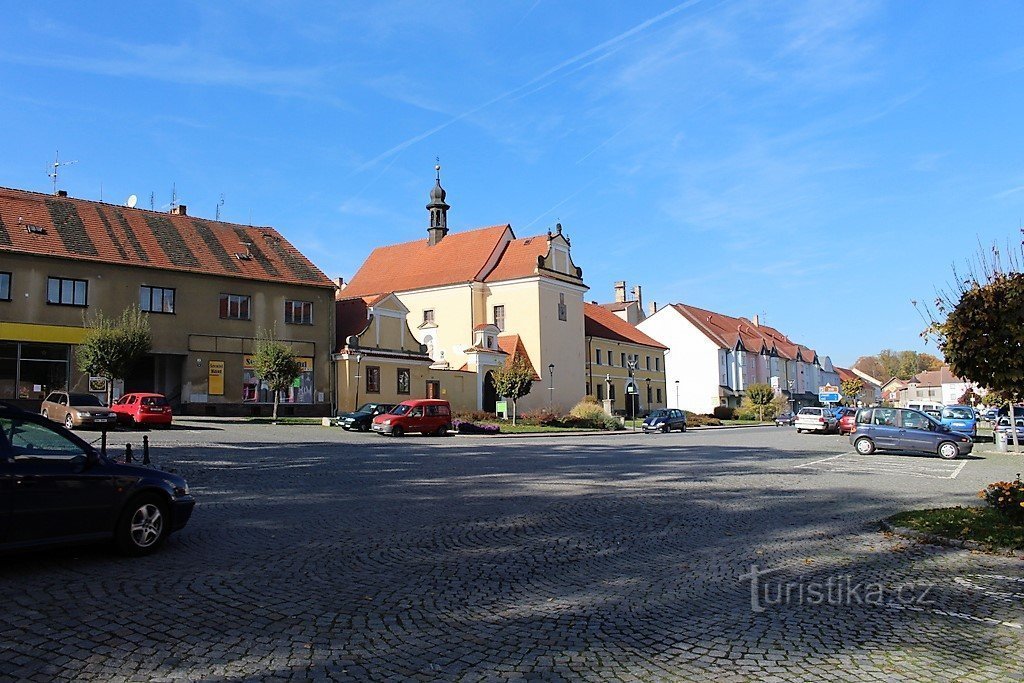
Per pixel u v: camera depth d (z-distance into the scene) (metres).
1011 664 5.69
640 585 7.99
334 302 45.34
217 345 40.62
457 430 37.59
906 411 27.61
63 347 35.94
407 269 64.25
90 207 40.75
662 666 5.52
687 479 18.09
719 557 9.44
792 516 12.83
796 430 51.09
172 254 40.34
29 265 35.03
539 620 6.66
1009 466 23.42
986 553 9.78
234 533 10.23
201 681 5.09
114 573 7.83
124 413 31.25
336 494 14.27
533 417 45.59
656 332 89.69
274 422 37.94
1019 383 11.26
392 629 6.30
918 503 14.51
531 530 11.04
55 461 8.03
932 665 5.63
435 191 66.12
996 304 11.21
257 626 6.26
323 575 8.06
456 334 58.91
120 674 5.17
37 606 6.59
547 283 58.53
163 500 8.91
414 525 11.20
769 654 5.81
